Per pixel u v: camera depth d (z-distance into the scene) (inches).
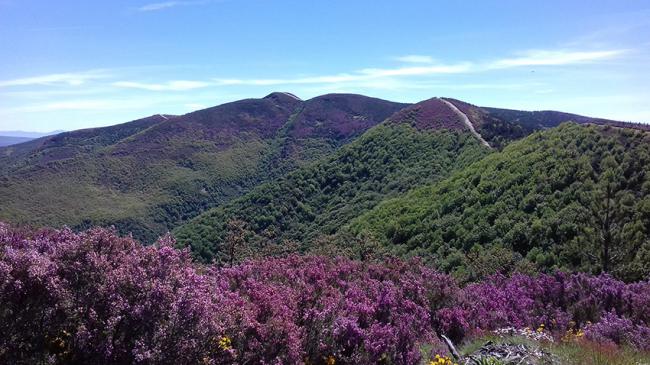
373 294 380.8
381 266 483.2
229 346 225.8
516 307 453.7
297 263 449.7
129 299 203.6
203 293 223.0
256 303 277.1
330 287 365.4
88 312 197.8
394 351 285.1
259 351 236.7
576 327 421.4
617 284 491.2
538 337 333.4
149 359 186.2
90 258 207.2
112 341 192.1
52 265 199.9
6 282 181.2
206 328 207.3
